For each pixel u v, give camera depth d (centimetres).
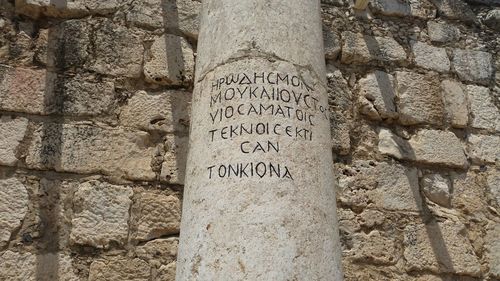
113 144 515
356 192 564
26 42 534
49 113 510
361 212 559
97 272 470
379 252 545
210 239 292
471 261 566
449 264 559
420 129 616
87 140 509
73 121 513
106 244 481
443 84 647
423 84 638
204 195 306
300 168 309
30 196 478
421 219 572
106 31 557
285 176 302
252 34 347
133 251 486
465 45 681
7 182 477
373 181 573
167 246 495
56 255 467
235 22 355
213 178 307
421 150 603
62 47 540
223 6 369
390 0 672
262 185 298
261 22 351
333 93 600
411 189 582
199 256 291
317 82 348
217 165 310
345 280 527
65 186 489
